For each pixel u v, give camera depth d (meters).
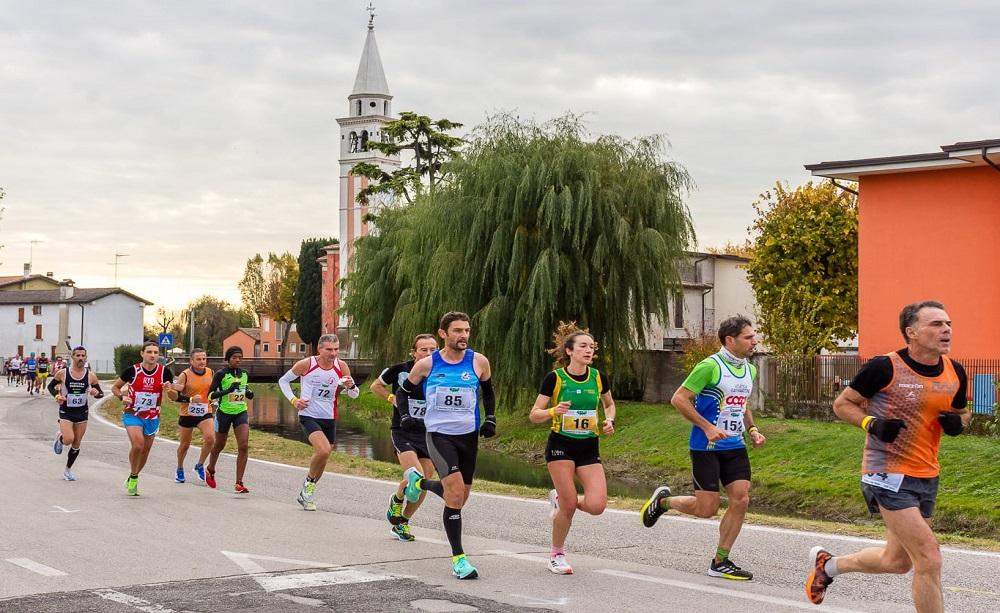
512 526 10.87
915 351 5.91
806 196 39.66
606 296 29.58
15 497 12.68
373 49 94.12
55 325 97.06
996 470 17.80
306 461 18.02
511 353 28.98
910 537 5.80
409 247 34.50
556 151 29.73
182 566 8.35
